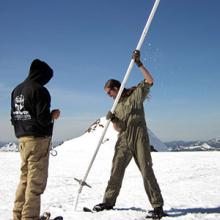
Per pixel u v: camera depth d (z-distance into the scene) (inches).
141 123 203.3
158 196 193.8
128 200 245.3
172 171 422.3
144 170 197.9
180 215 195.2
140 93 201.0
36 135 158.7
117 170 210.2
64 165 542.3
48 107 158.2
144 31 195.9
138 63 198.1
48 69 165.3
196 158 609.3
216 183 317.7
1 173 426.9
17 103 161.8
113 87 210.4
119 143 209.5
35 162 159.3
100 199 255.0
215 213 195.6
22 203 165.2
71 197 264.5
